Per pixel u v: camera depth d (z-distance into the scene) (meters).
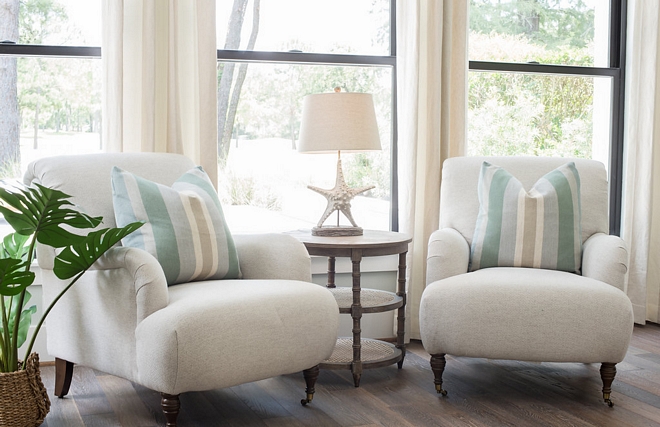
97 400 2.58
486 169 3.05
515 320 2.50
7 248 2.51
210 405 2.54
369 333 3.55
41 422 2.29
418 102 3.54
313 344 2.35
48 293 2.58
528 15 4.00
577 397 2.63
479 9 3.92
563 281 2.56
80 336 2.42
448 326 2.56
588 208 3.10
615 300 2.48
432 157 3.53
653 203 3.99
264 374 2.21
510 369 3.01
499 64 3.93
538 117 4.04
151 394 2.65
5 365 2.25
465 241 3.00
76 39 3.23
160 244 2.37
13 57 3.16
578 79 4.11
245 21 3.48
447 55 3.54
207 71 3.19
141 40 3.16
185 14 3.21
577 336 2.47
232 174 3.49
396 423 2.34
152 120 3.12
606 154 4.19
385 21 3.71
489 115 3.95
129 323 2.19
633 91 3.98
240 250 2.70
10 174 3.19
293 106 3.57
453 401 2.58
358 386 2.77
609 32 4.16
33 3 3.18
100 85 3.27
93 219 2.20
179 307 2.09
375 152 3.71
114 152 3.01
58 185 2.53
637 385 2.78
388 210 3.76
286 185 3.58
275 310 2.23
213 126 3.21
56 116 3.23
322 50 3.62
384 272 3.60
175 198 2.49
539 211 2.89
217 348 2.08
